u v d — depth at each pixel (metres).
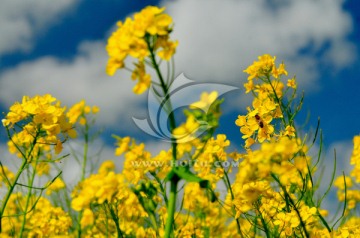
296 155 2.86
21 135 3.15
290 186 3.03
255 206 2.96
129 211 3.14
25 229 4.99
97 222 3.90
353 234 3.08
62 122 3.19
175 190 1.78
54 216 4.91
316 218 3.08
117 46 1.77
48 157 4.62
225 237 4.44
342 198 5.35
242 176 2.00
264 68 3.70
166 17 1.78
